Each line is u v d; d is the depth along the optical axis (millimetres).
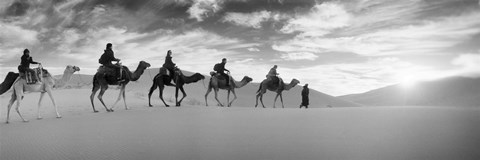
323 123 13047
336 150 8750
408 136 10180
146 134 11797
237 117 15852
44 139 11547
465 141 9438
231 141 10156
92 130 13180
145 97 35000
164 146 9727
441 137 9969
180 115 17484
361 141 9695
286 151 8766
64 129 13844
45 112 23016
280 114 16562
